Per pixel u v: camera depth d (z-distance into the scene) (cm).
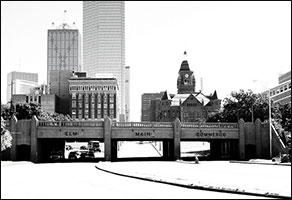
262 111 10369
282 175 4412
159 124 8756
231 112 10869
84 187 3469
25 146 8706
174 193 2967
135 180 4109
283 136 8825
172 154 9469
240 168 5788
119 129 8588
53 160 9044
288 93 17050
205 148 14162
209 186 3216
